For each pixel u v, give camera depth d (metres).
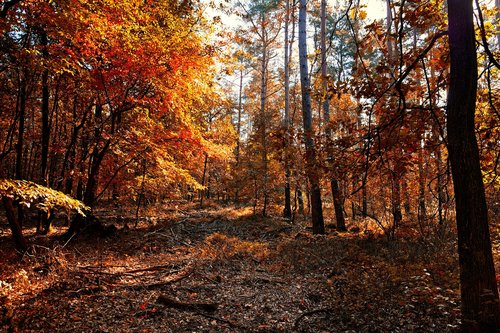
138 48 9.14
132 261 9.56
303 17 13.01
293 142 6.12
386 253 9.25
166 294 6.91
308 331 5.56
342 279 7.62
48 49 7.73
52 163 17.03
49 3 7.27
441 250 8.59
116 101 11.05
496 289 4.00
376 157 5.42
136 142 11.15
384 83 4.95
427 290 5.95
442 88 4.95
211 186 30.86
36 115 17.59
